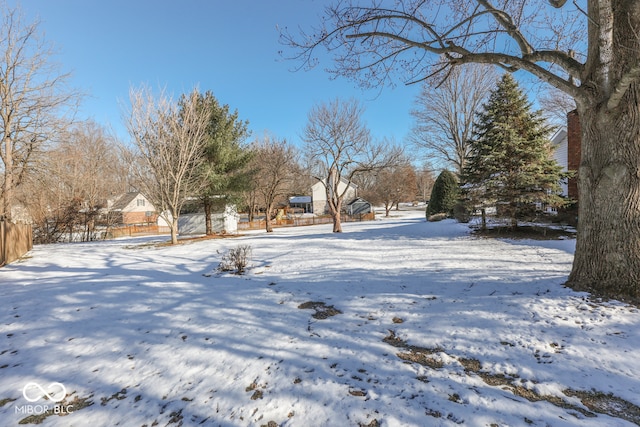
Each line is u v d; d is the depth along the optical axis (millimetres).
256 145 25609
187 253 11227
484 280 5285
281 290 5645
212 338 3732
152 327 4191
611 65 4023
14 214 21500
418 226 16203
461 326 3623
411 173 52125
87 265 9219
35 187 19172
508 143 10594
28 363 3338
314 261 7992
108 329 4191
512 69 5477
